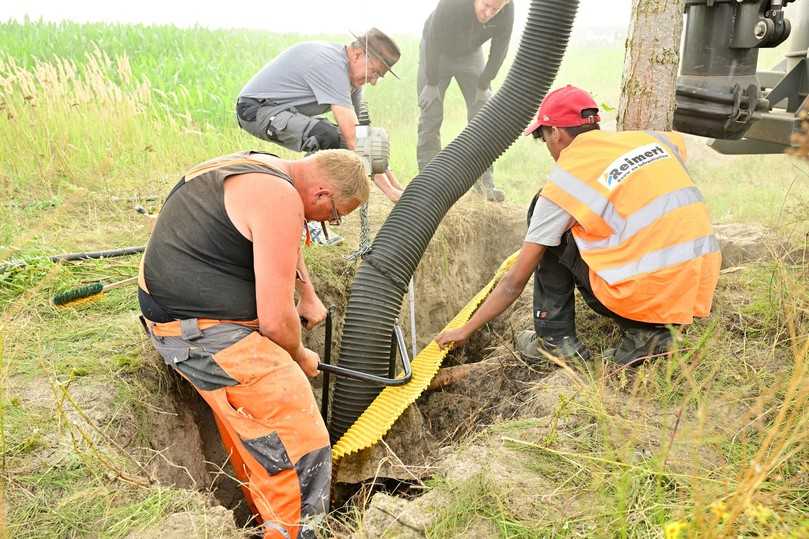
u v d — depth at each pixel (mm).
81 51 13133
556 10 3354
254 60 13094
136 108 6195
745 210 5262
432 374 3018
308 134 3742
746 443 2211
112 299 3316
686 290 2572
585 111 2797
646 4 3229
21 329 2939
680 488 2078
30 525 2037
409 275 3279
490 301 2969
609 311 2852
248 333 2363
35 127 5434
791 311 2773
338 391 3100
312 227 3959
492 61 5043
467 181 3461
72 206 4566
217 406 2357
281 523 2244
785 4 3482
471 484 2166
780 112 4262
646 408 2518
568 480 2188
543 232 2717
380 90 11586
